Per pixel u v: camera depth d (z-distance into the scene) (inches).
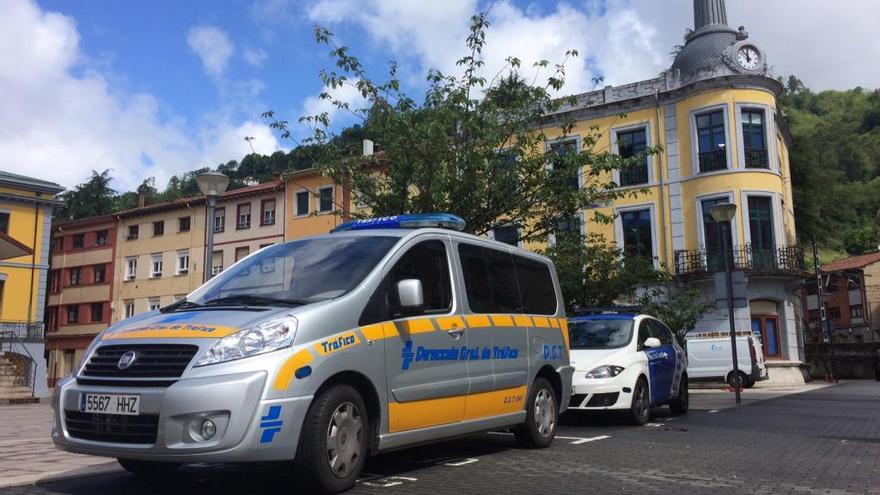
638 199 1232.8
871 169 3452.3
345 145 548.7
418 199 500.7
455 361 251.1
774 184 1173.1
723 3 1299.2
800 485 229.3
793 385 1138.7
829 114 4436.5
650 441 331.9
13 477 245.8
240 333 191.0
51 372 2068.2
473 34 504.4
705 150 1187.3
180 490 216.2
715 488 222.2
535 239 547.8
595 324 439.8
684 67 1251.2
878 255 2333.9
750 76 1173.7
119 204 2608.3
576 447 310.7
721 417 470.9
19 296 1385.3
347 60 506.6
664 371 449.1
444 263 261.3
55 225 2129.7
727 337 1034.7
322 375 198.4
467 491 212.4
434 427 240.4
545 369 316.5
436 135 477.4
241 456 180.9
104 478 239.9
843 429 397.7
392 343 224.7
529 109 528.1
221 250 1768.0
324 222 1577.3
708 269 1151.0
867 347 1696.6
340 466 202.1
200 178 495.8
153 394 182.9
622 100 1243.8
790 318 1191.6
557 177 512.4
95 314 2027.6
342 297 215.2
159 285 1891.0
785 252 1167.6
